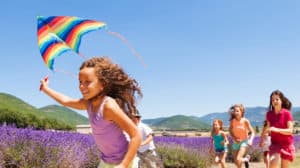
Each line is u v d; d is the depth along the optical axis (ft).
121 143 11.71
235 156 35.86
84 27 11.34
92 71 11.29
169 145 58.49
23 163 30.22
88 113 11.92
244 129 35.32
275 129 25.73
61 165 32.37
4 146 30.81
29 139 32.91
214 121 40.24
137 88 12.07
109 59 11.66
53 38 11.55
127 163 10.93
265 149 41.50
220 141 39.27
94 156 39.96
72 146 36.76
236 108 35.42
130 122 11.09
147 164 28.91
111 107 11.08
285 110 26.84
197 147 66.69
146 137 28.60
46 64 11.53
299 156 85.71
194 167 54.54
